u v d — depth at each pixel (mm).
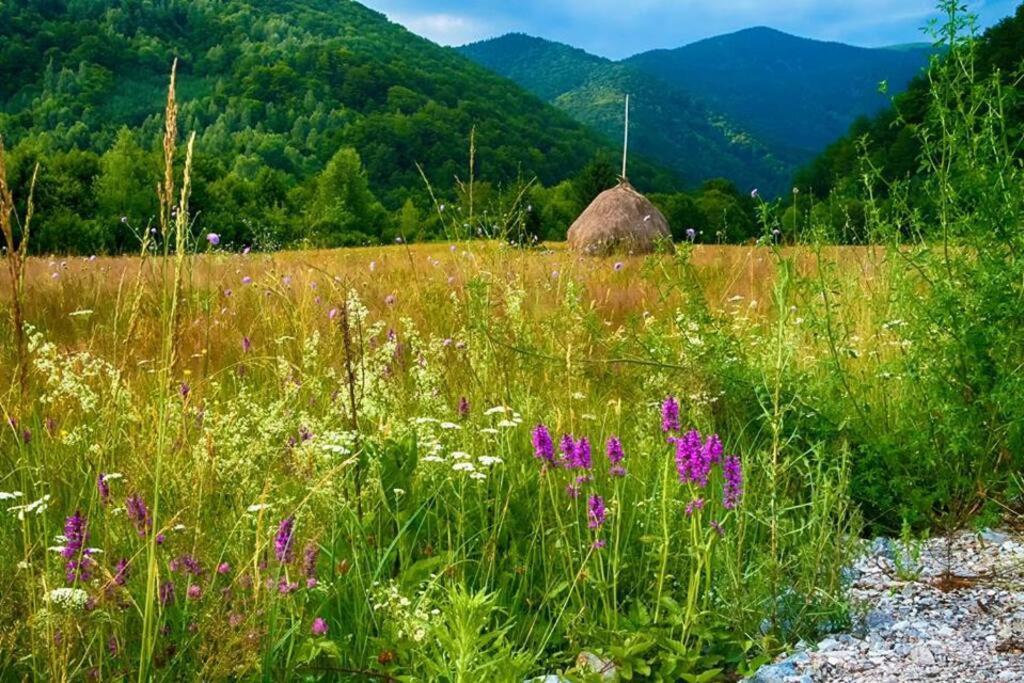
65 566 2885
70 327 7258
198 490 3074
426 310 7301
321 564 3350
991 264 4688
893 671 3111
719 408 5020
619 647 3135
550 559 3705
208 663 2588
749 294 8969
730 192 85562
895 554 4031
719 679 3205
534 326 5848
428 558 3344
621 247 14125
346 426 4090
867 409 5117
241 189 78938
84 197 59062
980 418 4676
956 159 5004
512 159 143125
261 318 7363
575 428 4680
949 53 4902
